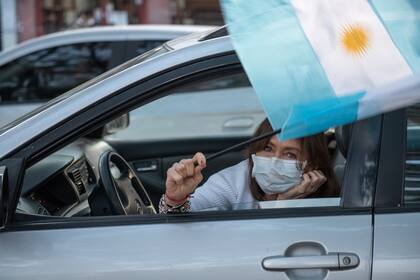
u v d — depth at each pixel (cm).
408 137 427
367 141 430
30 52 1105
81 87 473
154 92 432
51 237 423
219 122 1121
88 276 414
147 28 1088
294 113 373
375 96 373
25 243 421
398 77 377
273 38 397
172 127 1119
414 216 413
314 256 406
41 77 1104
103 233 423
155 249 416
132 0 2111
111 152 553
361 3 407
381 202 419
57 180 525
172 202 434
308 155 484
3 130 454
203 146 932
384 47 389
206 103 1126
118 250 417
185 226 421
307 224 416
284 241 411
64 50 1102
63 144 430
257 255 409
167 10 2109
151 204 577
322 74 382
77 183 554
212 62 432
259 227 417
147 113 1120
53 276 414
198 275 410
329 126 371
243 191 498
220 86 1127
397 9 404
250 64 388
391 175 422
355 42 391
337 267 405
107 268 414
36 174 504
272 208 434
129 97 432
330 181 486
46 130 431
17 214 431
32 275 415
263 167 488
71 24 2111
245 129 1115
